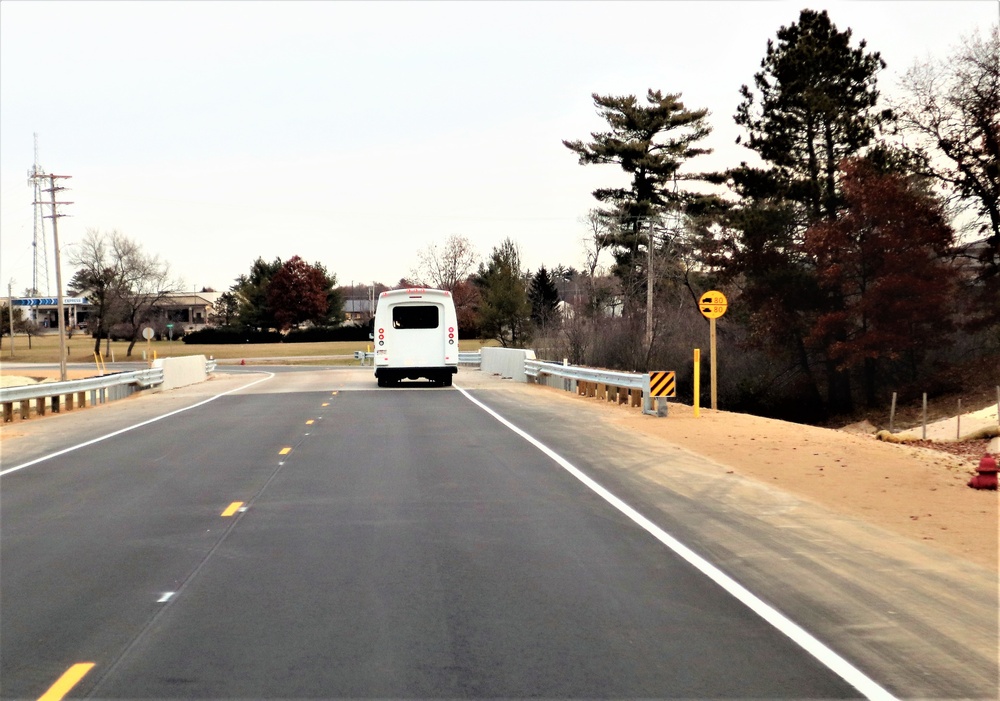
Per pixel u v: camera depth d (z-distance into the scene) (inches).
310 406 1117.1
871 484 532.1
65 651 246.4
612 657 237.6
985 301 1829.5
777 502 468.8
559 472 569.6
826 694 213.3
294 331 5265.8
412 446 705.0
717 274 2187.5
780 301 1983.3
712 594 296.0
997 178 1731.1
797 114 2068.2
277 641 252.1
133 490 516.7
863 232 1868.8
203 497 490.3
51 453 700.0
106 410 1154.7
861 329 1963.6
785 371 2161.7
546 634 256.2
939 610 279.7
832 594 296.5
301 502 470.9
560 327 3048.7
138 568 338.3
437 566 335.3
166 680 224.1
